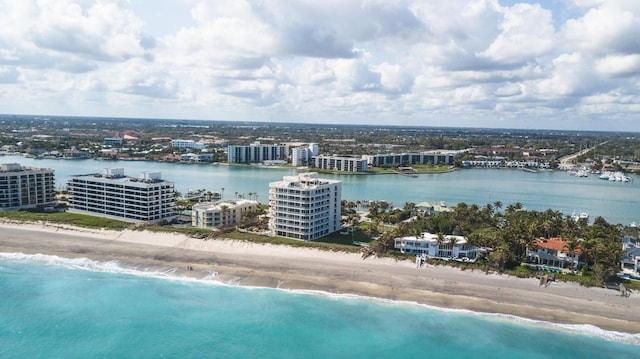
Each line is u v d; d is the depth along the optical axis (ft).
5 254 652.07
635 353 419.95
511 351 424.05
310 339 444.55
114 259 637.71
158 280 572.92
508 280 552.41
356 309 500.33
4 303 507.71
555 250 586.86
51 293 533.96
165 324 469.57
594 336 445.78
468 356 418.10
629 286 526.98
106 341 438.81
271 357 417.69
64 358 413.18
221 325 468.75
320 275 578.66
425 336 449.48
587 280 538.88
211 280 572.10
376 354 421.59
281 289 547.08
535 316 479.82
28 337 443.32
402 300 517.14
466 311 492.54
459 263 594.24
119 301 516.32
